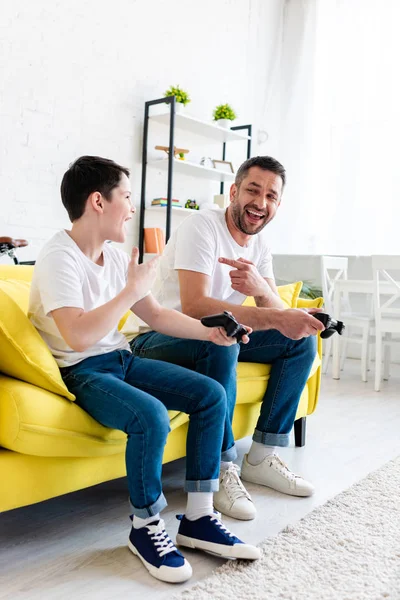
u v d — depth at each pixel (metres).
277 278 4.95
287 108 5.65
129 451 1.23
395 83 5.10
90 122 4.09
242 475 1.83
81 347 1.21
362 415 2.80
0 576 1.19
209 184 5.17
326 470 1.95
